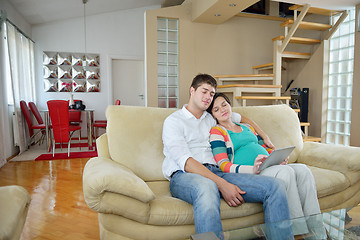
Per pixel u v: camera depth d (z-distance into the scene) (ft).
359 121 11.25
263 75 13.85
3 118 12.85
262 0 16.71
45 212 7.22
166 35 14.83
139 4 21.04
